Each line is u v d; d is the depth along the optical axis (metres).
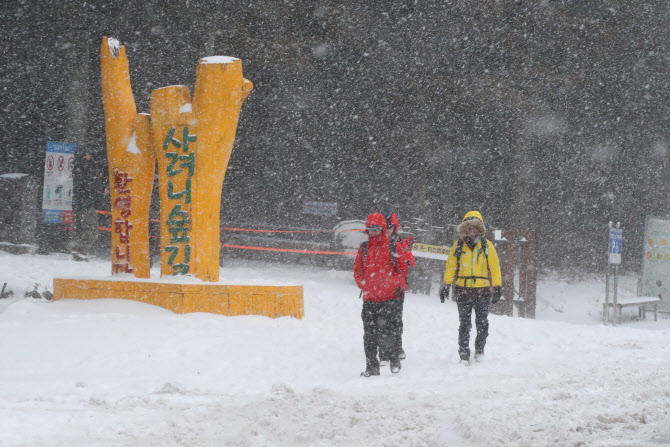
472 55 55.69
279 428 8.77
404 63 54.88
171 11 51.44
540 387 12.62
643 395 11.46
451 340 20.98
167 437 8.50
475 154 65.88
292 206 65.00
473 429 8.49
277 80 62.41
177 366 15.90
